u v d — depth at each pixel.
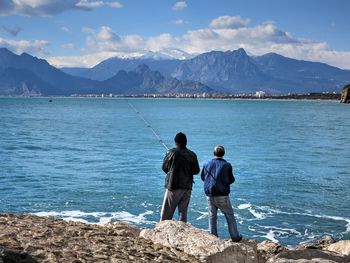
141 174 32.88
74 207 22.95
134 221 20.64
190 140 61.06
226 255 7.69
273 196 25.91
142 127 87.69
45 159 41.06
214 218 10.37
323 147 54.50
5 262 5.64
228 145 55.09
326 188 28.45
